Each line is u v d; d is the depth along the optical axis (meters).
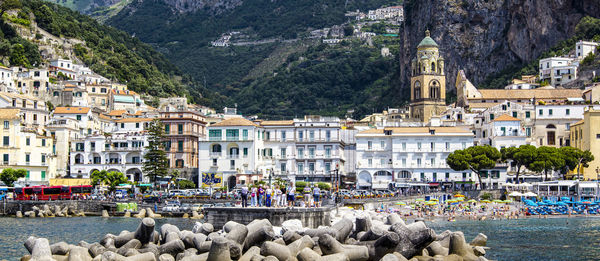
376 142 179.12
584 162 163.75
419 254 57.09
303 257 49.66
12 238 88.88
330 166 177.50
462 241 58.75
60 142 181.50
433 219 123.69
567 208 134.38
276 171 177.25
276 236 56.88
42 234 93.69
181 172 175.00
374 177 177.62
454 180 173.25
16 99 182.62
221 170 169.75
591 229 102.19
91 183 156.25
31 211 130.50
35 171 166.75
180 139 178.12
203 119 192.00
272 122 182.75
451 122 197.38
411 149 176.38
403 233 56.06
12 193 142.88
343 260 50.38
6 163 161.25
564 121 183.88
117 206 133.25
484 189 157.50
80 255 53.94
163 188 164.00
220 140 170.38
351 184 182.50
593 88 196.38
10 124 163.00
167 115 180.25
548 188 150.50
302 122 179.88
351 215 86.38
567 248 79.19
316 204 85.38
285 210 71.62
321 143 178.25
